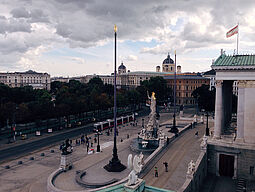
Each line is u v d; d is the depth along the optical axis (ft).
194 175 107.86
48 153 182.70
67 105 278.67
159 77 510.17
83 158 162.20
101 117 360.48
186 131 220.84
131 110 443.32
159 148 152.87
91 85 570.87
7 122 279.28
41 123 294.25
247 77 134.41
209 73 529.45
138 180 47.70
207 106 337.31
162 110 445.37
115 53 125.18
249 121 134.51
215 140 143.33
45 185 124.26
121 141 212.43
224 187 122.62
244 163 132.98
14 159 168.35
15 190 119.14
